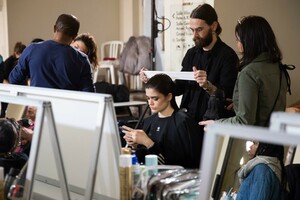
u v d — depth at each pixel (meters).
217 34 2.45
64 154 1.42
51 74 2.56
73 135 1.38
